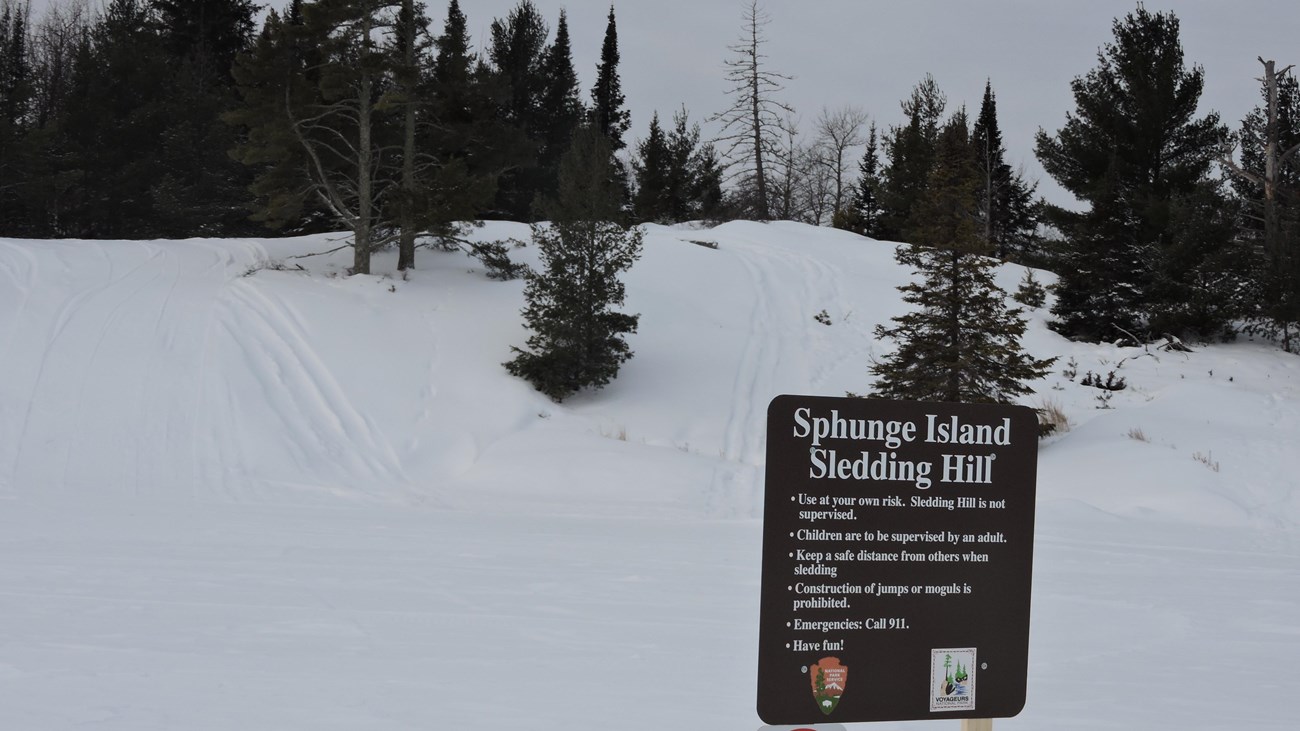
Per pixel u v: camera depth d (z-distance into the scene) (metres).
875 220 56.34
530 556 11.06
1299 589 10.20
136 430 19.55
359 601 8.21
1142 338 30.19
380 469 19.47
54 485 16.77
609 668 6.21
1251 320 30.48
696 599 8.73
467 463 20.16
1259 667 6.81
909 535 3.30
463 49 30.78
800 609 3.22
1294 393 25.09
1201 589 10.05
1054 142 33.28
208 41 55.38
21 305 24.41
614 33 64.75
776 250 37.56
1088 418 23.67
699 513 16.83
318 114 29.11
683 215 54.75
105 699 5.19
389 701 5.29
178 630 6.96
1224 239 29.02
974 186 20.98
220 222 43.84
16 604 7.68
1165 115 31.25
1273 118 30.72
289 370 22.98
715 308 30.44
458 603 8.26
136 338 23.44
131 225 44.09
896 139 49.59
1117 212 29.98
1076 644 7.50
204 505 15.59
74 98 44.66
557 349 23.28
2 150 40.59
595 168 23.86
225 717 4.92
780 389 25.58
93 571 9.30
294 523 13.62
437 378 23.64
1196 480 18.17
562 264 23.48
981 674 3.33
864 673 3.26
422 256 32.59
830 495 3.26
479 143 31.31
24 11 67.44
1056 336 30.41
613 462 19.48
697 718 5.11
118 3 56.38
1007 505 3.38
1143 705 5.71
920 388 20.81
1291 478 18.58
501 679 5.86
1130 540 13.91
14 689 5.35
